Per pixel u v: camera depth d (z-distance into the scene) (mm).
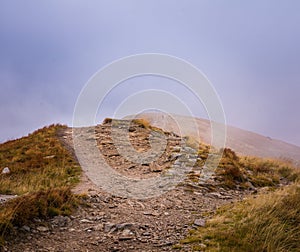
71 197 11188
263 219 9453
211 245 8195
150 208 11922
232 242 8281
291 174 20844
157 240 8703
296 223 9578
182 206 12328
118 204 12172
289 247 8195
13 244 7914
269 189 16109
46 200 10289
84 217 10297
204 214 11219
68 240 8570
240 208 10922
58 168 18531
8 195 12727
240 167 20062
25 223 8875
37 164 19531
